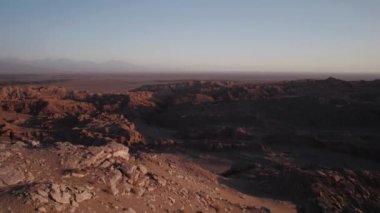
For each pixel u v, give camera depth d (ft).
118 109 268.62
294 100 230.48
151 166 63.05
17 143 54.85
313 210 66.74
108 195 44.52
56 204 37.19
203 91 313.12
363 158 147.64
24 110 245.65
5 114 225.56
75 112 248.52
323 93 264.93
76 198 39.75
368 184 83.35
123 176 50.98
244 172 107.04
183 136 197.47
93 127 186.39
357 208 70.33
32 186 38.55
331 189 75.46
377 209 72.74
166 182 56.59
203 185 65.72
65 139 169.99
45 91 328.70
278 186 77.41
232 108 242.17
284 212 63.41
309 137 168.45
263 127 203.41
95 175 48.34
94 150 53.67
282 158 147.13
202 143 163.53
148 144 171.42
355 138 165.89
